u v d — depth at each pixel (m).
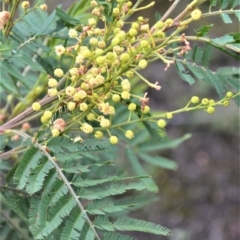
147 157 0.62
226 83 0.46
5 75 0.43
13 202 0.39
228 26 1.64
